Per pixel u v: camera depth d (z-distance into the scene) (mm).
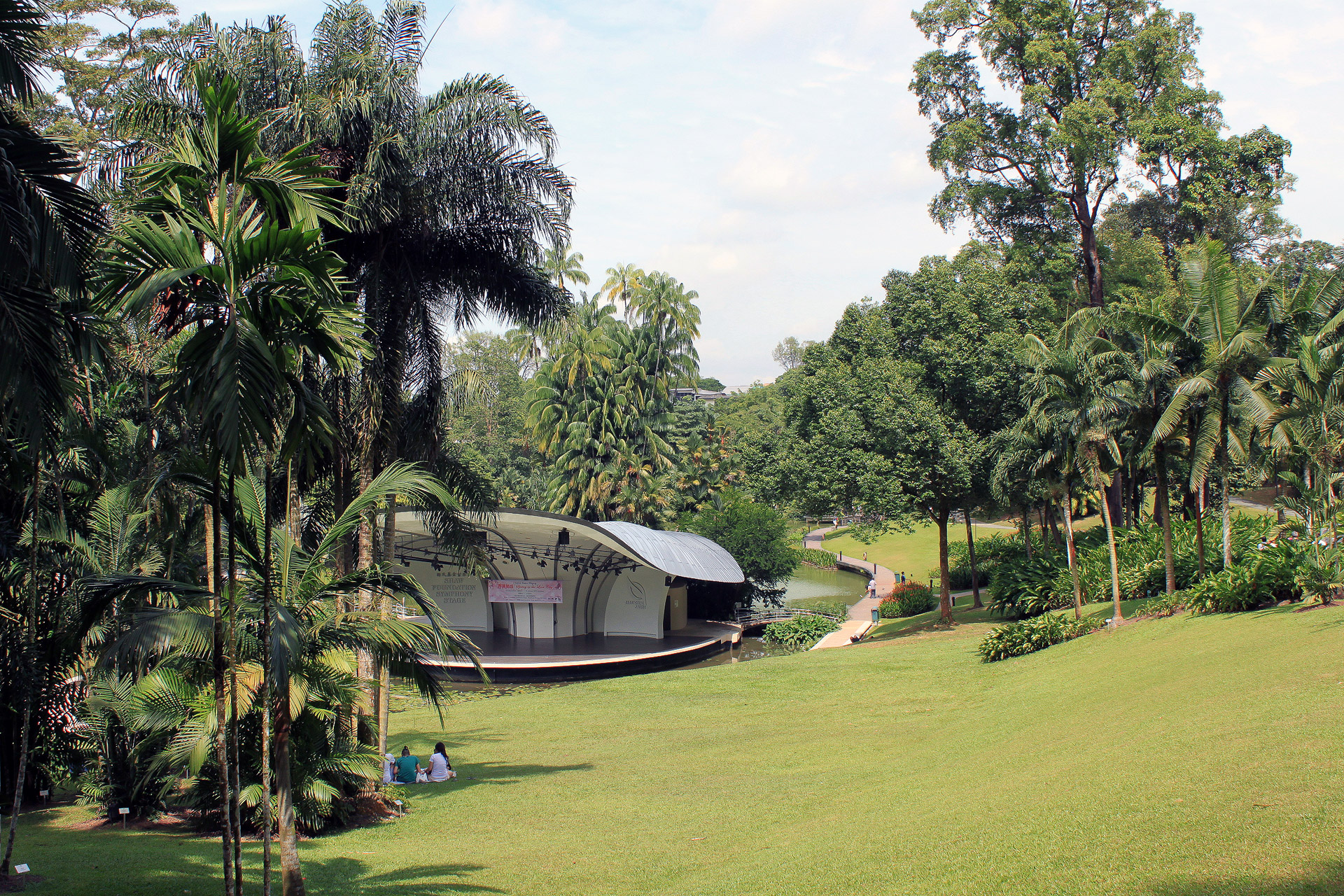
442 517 18906
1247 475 40062
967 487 33281
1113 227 44438
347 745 14703
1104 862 7418
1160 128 36875
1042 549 40312
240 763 13625
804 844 10469
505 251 17438
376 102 14938
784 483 36875
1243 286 27234
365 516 12547
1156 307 24516
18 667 12930
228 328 7094
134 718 13289
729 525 51344
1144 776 9773
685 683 28750
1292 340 23719
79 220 8305
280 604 10578
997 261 40688
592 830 13062
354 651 12992
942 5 40531
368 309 15969
